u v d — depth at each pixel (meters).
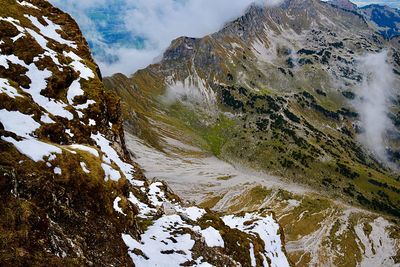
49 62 75.44
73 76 78.31
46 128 47.44
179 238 50.00
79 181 36.44
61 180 33.97
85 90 77.31
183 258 45.06
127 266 34.31
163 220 54.44
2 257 22.59
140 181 70.12
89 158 43.25
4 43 71.75
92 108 74.00
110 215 38.97
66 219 31.70
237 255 62.97
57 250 26.66
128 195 52.53
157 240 46.59
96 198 38.00
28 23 85.44
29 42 76.44
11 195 26.66
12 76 65.62
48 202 30.50
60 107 66.38
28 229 25.48
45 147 35.94
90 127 69.06
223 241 63.22
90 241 32.47
